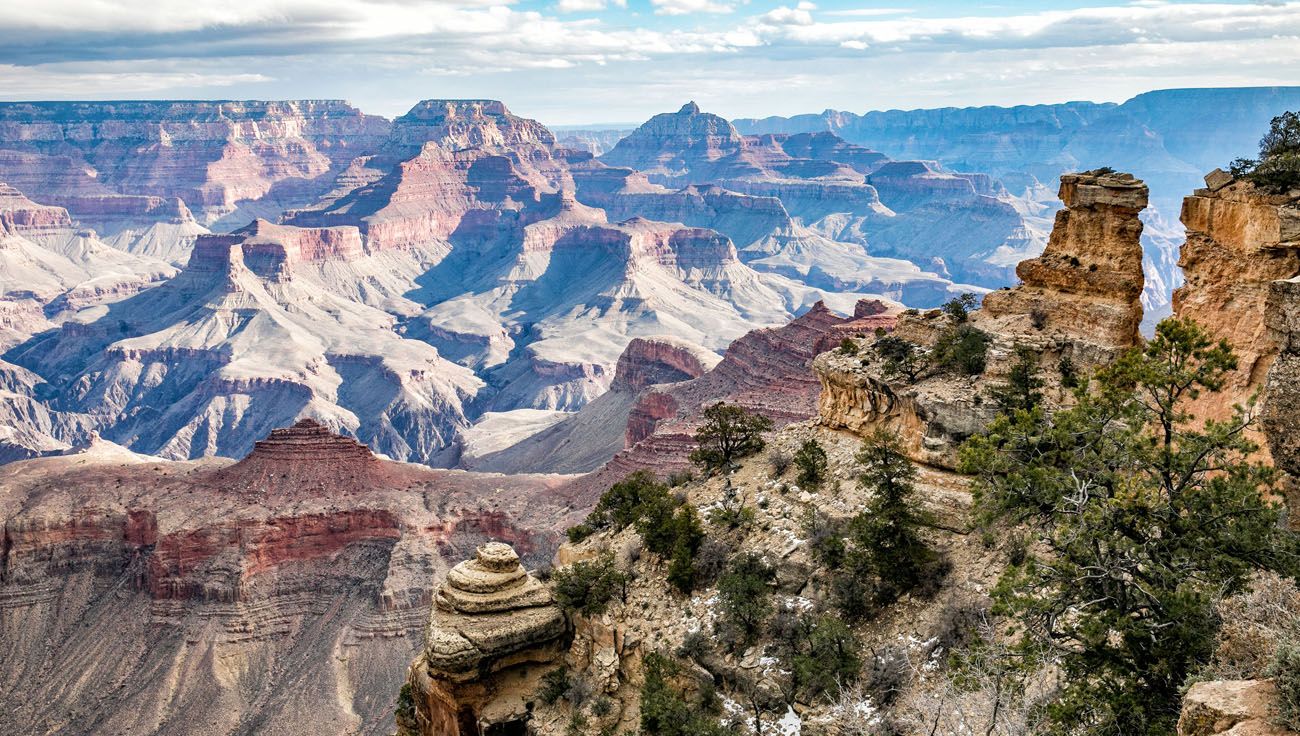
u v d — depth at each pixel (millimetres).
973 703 26516
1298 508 23906
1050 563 28266
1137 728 22484
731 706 34062
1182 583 23906
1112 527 25062
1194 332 28484
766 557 38500
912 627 33281
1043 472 27391
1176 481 26938
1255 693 17844
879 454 37875
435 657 38719
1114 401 29109
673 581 39188
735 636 35688
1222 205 37844
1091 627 24156
